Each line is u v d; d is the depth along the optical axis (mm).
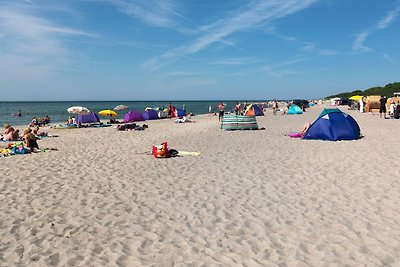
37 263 4855
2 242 5535
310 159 11562
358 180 8711
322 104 84812
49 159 12914
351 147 13781
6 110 86375
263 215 6523
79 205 7316
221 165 11016
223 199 7516
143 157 12969
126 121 36031
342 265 4648
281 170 10070
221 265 4711
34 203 7473
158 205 7234
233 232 5801
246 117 22891
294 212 6641
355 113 41688
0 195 8078
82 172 10477
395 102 34062
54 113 68188
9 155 13984
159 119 40344
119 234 5809
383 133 18609
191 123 32062
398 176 8938
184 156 12883
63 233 5879
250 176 9453
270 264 4715
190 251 5141
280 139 17078
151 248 5266
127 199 7684
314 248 5160
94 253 5141
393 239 5363
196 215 6609
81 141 19078
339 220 6184
